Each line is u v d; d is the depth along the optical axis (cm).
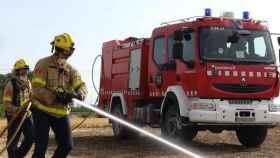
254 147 1384
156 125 1435
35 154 775
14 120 966
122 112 1585
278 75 1301
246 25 1298
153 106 1445
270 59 1304
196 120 1248
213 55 1258
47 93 773
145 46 1478
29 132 964
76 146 1398
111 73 1695
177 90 1304
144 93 1480
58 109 777
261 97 1282
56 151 790
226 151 1291
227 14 1320
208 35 1263
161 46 1398
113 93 1659
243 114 1262
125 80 1582
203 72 1246
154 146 1401
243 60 1275
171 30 1355
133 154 1237
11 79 982
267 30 1320
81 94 782
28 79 996
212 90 1244
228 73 1257
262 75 1284
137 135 1572
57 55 786
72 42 784
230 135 1703
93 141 1537
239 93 1262
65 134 782
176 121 1313
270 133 1761
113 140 1569
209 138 1614
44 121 773
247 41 1291
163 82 1381
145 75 1483
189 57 1280
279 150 1323
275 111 1294
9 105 968
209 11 1308
